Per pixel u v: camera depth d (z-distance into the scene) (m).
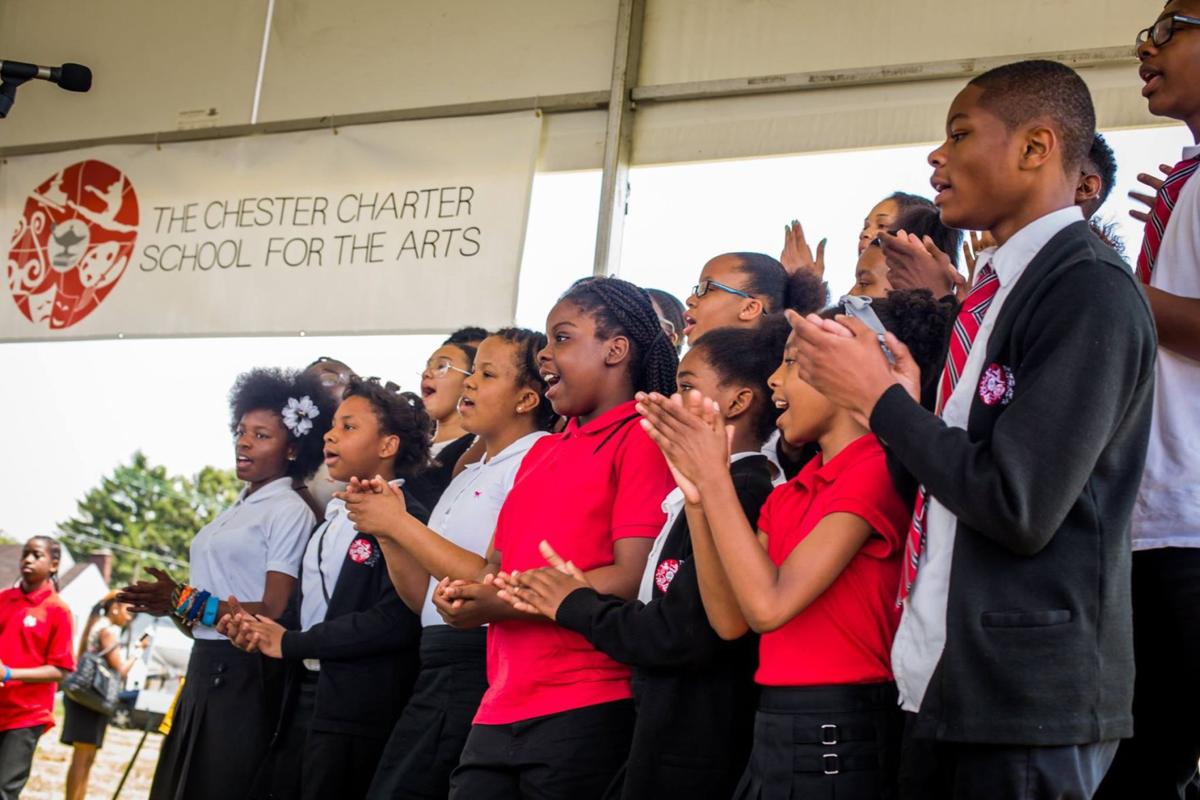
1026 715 1.47
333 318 3.95
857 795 1.81
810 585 1.83
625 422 2.54
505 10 4.00
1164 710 1.89
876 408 1.62
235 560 3.64
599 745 2.31
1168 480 1.90
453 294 3.80
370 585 3.14
